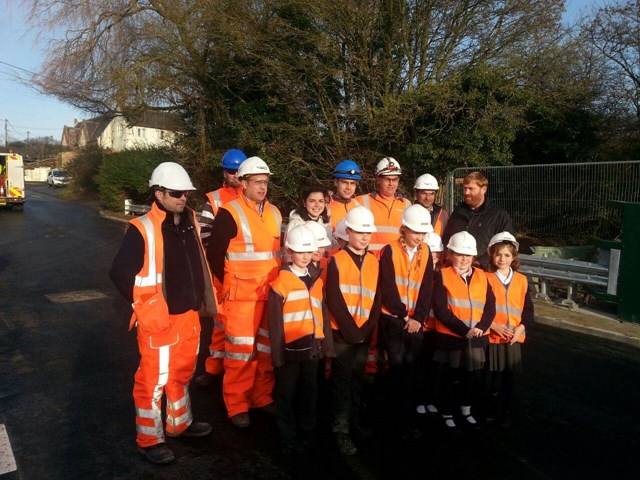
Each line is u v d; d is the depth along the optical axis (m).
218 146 16.08
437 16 11.74
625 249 6.66
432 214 5.10
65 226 18.86
